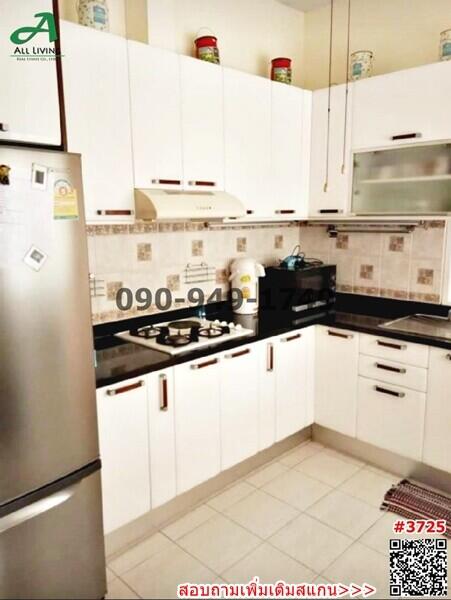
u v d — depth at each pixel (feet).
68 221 5.28
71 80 6.28
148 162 7.35
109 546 7.13
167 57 7.36
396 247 10.00
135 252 8.58
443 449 8.26
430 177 8.50
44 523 5.54
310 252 11.60
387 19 9.73
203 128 8.05
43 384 5.27
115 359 7.14
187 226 9.36
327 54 10.80
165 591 6.46
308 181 10.27
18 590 5.42
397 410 8.78
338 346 9.49
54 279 5.22
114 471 6.68
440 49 8.30
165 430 7.25
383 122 8.88
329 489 8.75
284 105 9.45
